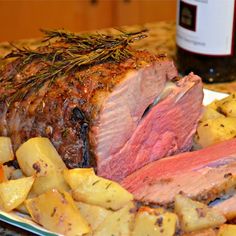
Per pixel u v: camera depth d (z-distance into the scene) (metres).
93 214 0.55
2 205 0.57
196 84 0.65
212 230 0.53
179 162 0.62
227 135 0.67
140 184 0.59
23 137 0.61
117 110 0.58
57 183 0.57
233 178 0.58
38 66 0.63
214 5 0.77
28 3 1.25
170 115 0.64
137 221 0.53
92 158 0.58
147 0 1.30
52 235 0.53
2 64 0.73
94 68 0.59
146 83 0.61
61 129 0.58
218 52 0.80
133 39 0.63
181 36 0.81
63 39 0.67
